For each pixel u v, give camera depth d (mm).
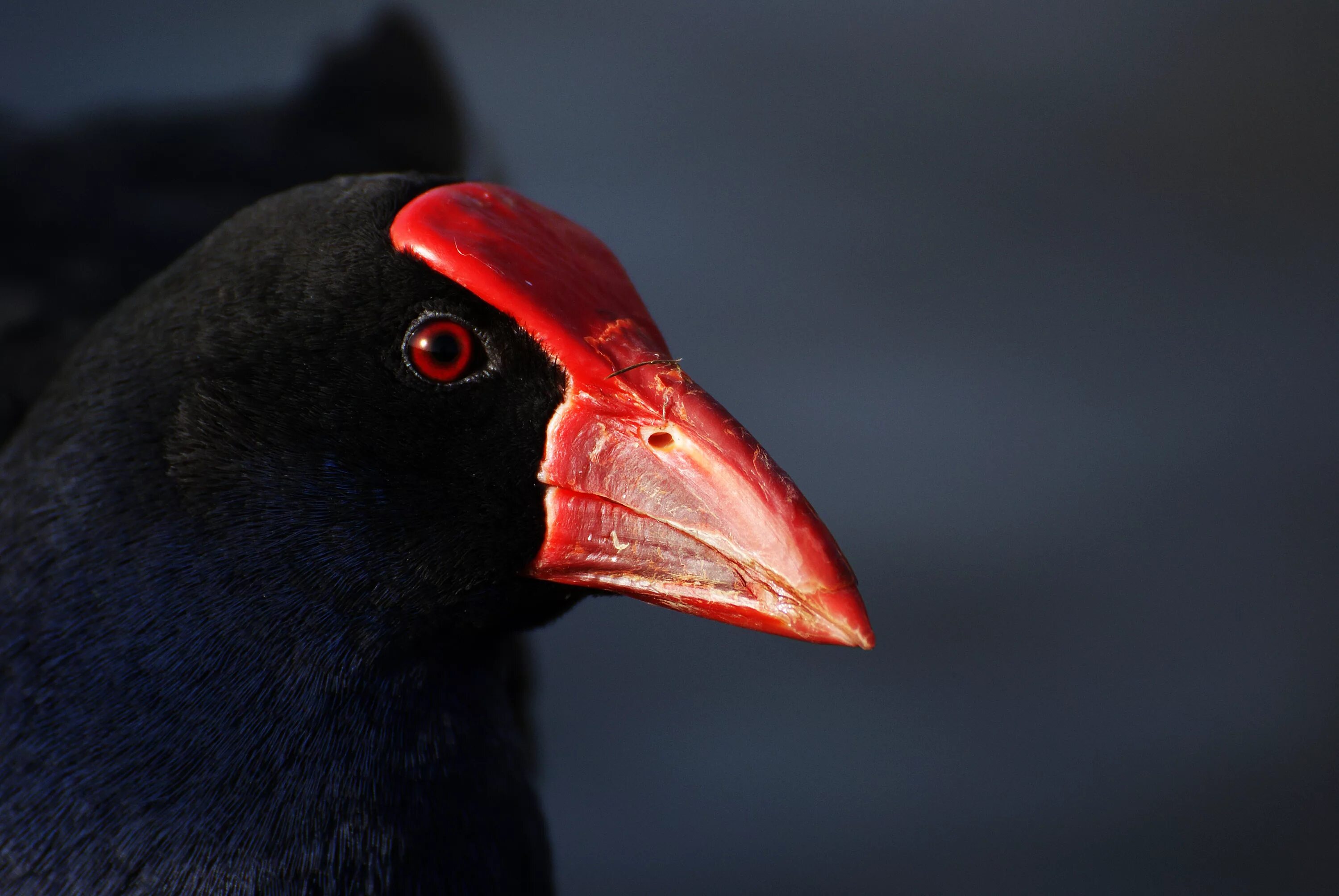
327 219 3574
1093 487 9430
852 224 11109
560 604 3951
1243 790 8023
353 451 3537
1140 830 7754
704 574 3570
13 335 6938
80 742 3383
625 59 12391
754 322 10266
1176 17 13453
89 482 3508
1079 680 8539
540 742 7082
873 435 9586
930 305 10586
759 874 7547
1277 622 8703
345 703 3553
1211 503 9344
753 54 12617
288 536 3508
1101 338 10453
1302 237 11320
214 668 3436
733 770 8055
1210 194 11625
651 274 10539
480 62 12164
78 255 7328
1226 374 10219
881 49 12945
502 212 3672
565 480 3627
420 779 3648
